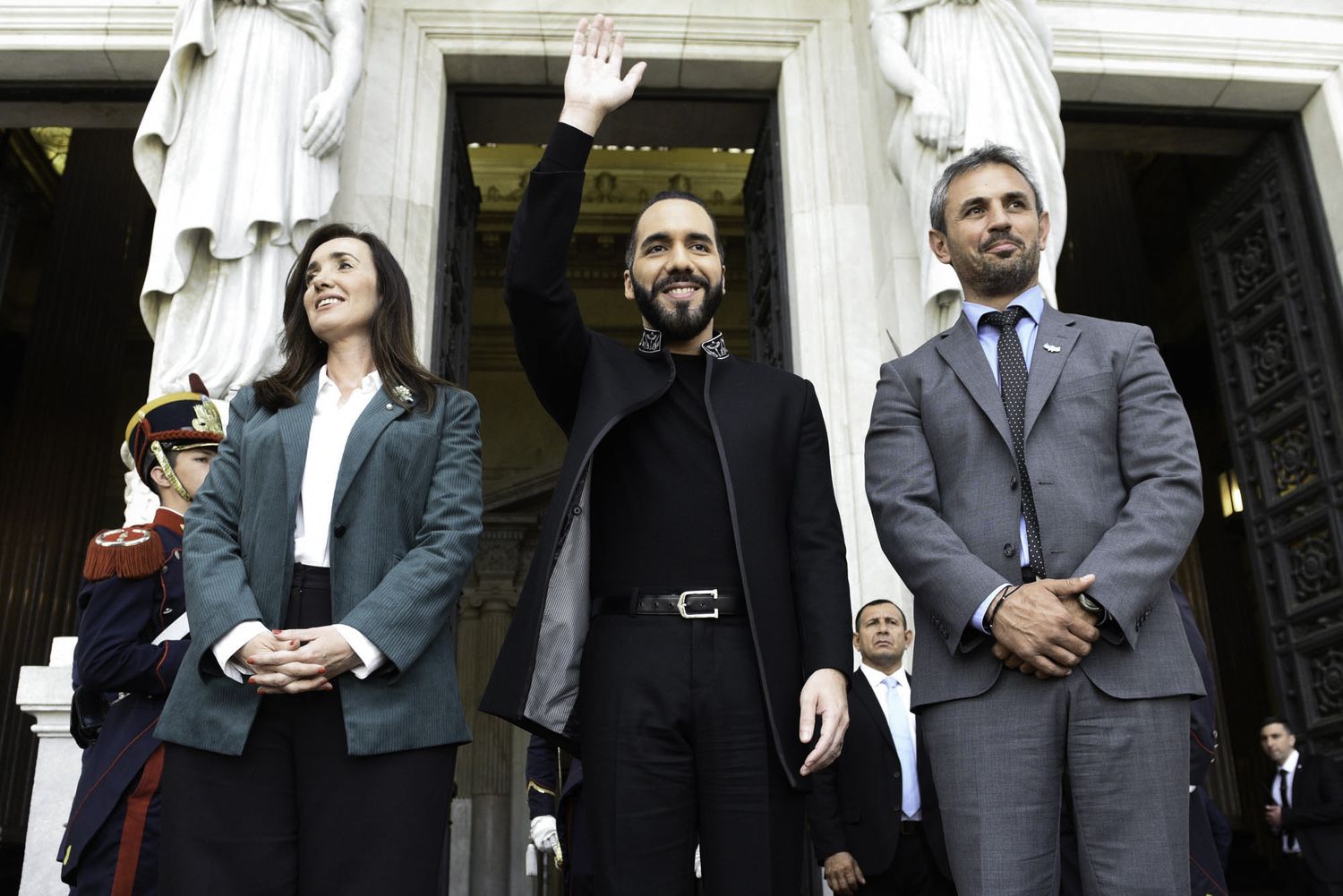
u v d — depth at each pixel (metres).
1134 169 13.13
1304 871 6.20
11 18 5.80
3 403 13.27
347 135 5.77
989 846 2.01
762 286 6.59
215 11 5.21
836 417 5.62
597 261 12.93
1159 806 1.98
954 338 2.47
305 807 2.02
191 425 2.86
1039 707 2.06
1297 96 6.48
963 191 2.54
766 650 2.13
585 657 2.21
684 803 2.07
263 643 1.99
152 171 4.94
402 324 2.50
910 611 5.06
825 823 3.94
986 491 2.25
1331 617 6.16
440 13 6.15
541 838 3.99
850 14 6.41
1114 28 6.29
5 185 9.07
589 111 2.32
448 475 2.31
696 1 6.34
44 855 3.72
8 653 10.37
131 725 2.48
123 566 2.51
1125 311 10.96
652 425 2.34
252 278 4.78
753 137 6.92
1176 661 2.06
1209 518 13.94
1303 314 6.41
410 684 2.10
